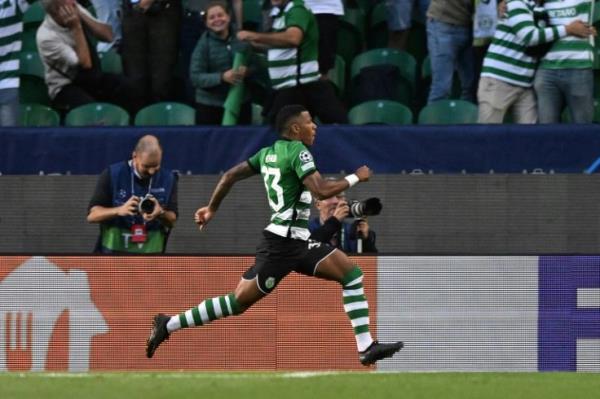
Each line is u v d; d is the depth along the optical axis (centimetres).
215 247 3884
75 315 3606
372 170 3931
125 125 4262
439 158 3912
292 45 4175
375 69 4684
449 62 4469
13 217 3947
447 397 2552
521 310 3562
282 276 2941
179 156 3994
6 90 4500
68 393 2552
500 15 4228
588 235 3806
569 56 4178
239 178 3047
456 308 3562
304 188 2903
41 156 4028
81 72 4556
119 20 4859
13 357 3606
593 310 3547
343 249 3694
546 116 4234
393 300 3569
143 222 3672
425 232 3844
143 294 3594
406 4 4828
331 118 4275
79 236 3925
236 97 4356
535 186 3819
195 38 4728
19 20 4512
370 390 2645
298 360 3531
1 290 3616
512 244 3828
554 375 3167
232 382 2806
